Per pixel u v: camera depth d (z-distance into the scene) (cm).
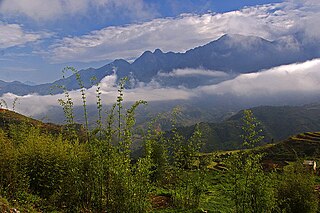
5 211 1348
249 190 1666
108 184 1645
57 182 1714
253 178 1662
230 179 1773
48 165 1711
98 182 1655
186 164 2206
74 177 1656
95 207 1695
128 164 1606
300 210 1975
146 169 1631
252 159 1698
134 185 1600
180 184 2228
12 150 1689
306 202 1972
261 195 1658
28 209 1518
